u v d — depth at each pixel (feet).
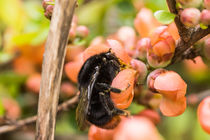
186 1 0.52
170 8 0.52
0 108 0.70
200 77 0.77
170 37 0.54
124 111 0.57
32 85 0.76
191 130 0.77
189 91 0.78
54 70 0.47
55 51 0.46
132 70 0.55
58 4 0.46
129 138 0.51
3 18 0.78
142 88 0.62
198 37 0.52
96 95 0.58
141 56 0.58
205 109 0.55
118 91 0.54
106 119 0.58
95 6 0.79
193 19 0.51
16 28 0.78
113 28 0.79
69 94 0.72
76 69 0.58
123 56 0.56
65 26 0.46
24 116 0.77
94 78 0.57
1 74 0.77
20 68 0.78
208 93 0.73
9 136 0.79
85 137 0.79
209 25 0.51
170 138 0.77
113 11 0.81
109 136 0.59
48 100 0.47
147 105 0.63
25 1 0.82
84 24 0.79
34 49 0.77
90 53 0.58
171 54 0.55
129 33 0.67
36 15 0.74
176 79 0.54
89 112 0.58
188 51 0.55
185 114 0.77
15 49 0.78
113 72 0.57
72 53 0.70
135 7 0.76
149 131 0.51
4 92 0.77
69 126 0.75
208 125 0.54
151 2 0.73
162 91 0.54
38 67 0.79
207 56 0.55
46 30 0.70
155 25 0.62
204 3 0.51
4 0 0.78
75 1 0.46
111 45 0.56
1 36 0.78
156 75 0.55
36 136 0.47
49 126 0.47
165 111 0.55
